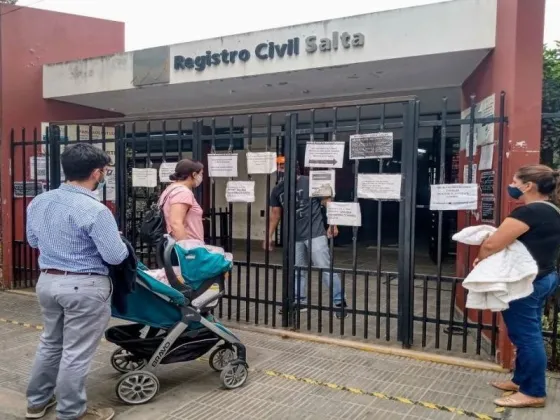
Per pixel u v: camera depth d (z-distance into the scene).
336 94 8.05
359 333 5.14
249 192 5.27
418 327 5.33
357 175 4.72
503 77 4.44
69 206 3.13
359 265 9.46
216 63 6.82
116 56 7.39
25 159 7.00
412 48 5.55
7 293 6.91
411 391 3.82
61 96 7.61
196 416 3.44
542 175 3.39
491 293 3.38
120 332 3.86
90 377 4.06
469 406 3.56
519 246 3.35
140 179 5.66
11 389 3.87
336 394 3.78
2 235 7.05
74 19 7.93
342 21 5.97
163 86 7.27
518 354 3.52
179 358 3.74
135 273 3.32
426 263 9.63
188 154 10.70
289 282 5.21
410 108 4.47
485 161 4.69
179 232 4.11
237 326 5.37
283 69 6.40
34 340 4.98
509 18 4.28
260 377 4.09
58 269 3.14
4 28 6.98
